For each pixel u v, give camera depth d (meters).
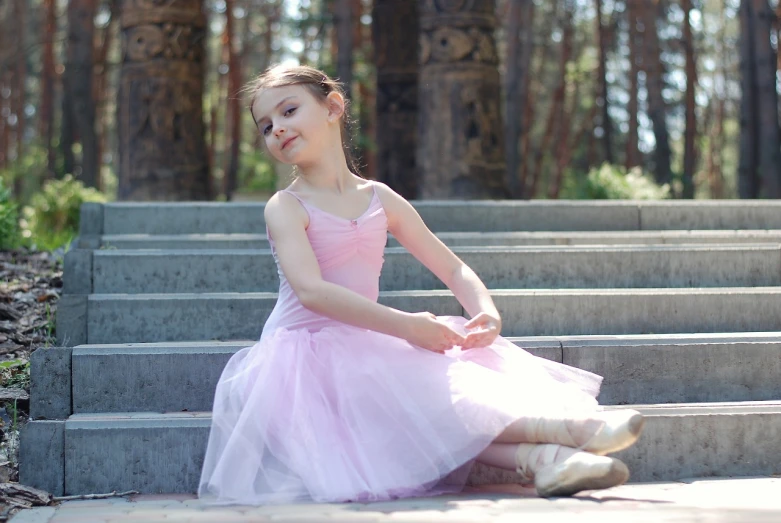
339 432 2.72
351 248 2.88
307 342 2.81
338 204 2.91
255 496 2.62
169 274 4.40
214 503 2.61
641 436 3.04
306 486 2.63
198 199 9.30
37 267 5.82
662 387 3.42
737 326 3.93
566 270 4.38
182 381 3.26
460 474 2.76
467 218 5.42
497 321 2.79
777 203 5.55
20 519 2.43
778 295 3.94
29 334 4.31
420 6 9.02
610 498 2.56
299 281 2.72
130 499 2.82
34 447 2.92
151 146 9.11
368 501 2.58
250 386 2.78
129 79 9.23
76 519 2.41
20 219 10.08
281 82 2.90
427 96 8.89
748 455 3.08
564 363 3.40
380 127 12.15
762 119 12.38
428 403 2.64
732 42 29.88
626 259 4.41
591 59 27.97
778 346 3.45
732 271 4.45
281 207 2.85
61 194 10.15
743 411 3.11
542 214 5.46
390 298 3.87
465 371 2.69
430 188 8.81
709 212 5.51
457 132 8.75
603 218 5.48
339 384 2.72
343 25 12.60
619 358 3.41
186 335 3.95
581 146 30.25
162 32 9.19
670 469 3.05
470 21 8.83
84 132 15.96
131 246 4.98
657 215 5.49
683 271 4.43
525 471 2.60
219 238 4.97
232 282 4.42
